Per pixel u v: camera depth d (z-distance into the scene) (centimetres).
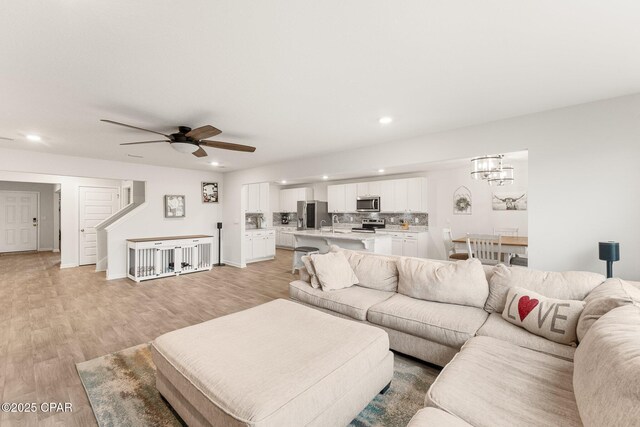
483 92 240
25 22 146
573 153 269
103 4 133
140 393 205
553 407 128
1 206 845
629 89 235
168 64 192
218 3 134
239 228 671
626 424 89
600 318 151
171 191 623
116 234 550
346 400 164
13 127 322
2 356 255
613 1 134
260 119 306
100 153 466
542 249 284
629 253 246
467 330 215
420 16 145
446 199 684
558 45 172
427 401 138
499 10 141
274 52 179
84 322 333
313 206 892
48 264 691
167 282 522
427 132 355
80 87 224
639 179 242
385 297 292
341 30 157
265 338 192
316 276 330
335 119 306
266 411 126
